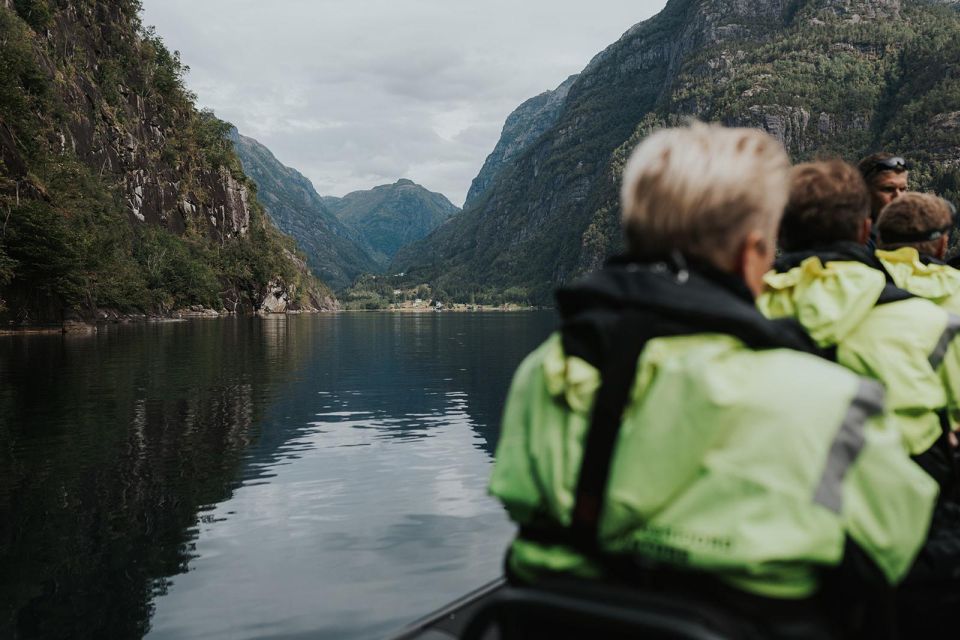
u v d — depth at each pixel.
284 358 28.03
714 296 1.18
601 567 1.22
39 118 85.62
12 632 4.47
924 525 1.16
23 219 53.53
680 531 1.11
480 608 1.24
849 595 1.18
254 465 9.31
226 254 141.62
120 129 116.88
